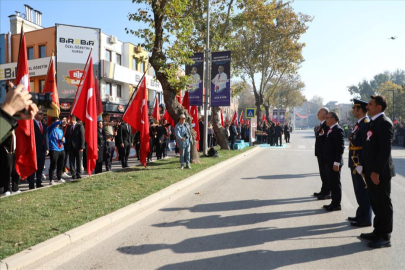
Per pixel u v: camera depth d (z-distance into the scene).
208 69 14.45
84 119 8.48
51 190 7.17
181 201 6.98
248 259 3.96
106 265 3.81
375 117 4.40
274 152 20.09
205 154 14.84
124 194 6.98
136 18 11.33
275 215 5.92
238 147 19.72
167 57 11.34
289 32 29.56
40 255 3.98
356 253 4.15
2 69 27.58
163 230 5.07
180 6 10.85
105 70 26.89
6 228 4.67
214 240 4.63
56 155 8.10
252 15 20.14
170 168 10.63
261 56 32.78
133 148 14.49
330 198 7.20
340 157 6.09
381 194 4.32
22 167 6.75
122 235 4.84
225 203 6.82
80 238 4.68
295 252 4.18
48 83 8.13
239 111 81.19
